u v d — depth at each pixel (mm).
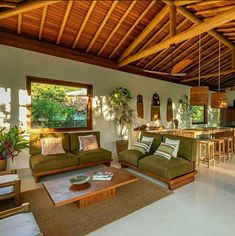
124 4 3793
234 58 5754
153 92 7277
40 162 3590
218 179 3668
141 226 2213
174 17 3830
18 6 3170
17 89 4266
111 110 5930
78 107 5344
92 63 5473
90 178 2906
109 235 2061
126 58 5531
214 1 3484
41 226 2217
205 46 5840
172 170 3223
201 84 9516
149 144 4375
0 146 3631
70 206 2670
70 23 4133
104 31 4547
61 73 4918
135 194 3029
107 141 5852
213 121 10258
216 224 2236
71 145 4582
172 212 2502
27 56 4383
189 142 3711
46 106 4809
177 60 6527
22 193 3098
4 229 1475
